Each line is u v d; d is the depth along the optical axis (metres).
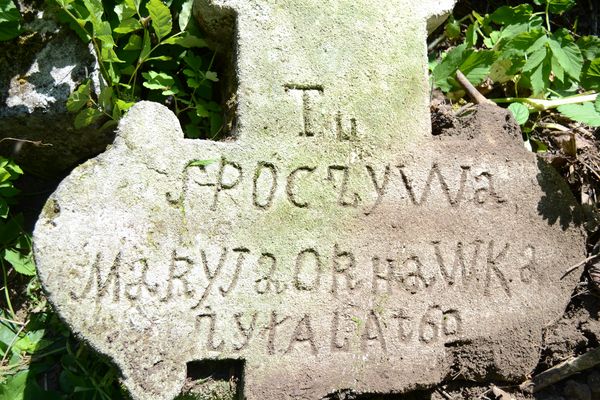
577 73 1.06
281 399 0.90
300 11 0.94
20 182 1.04
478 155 0.97
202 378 0.90
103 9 0.97
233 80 0.94
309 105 0.93
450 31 1.13
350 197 0.93
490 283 0.97
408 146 0.95
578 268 1.00
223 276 0.90
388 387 0.93
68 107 0.95
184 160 0.90
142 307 0.88
